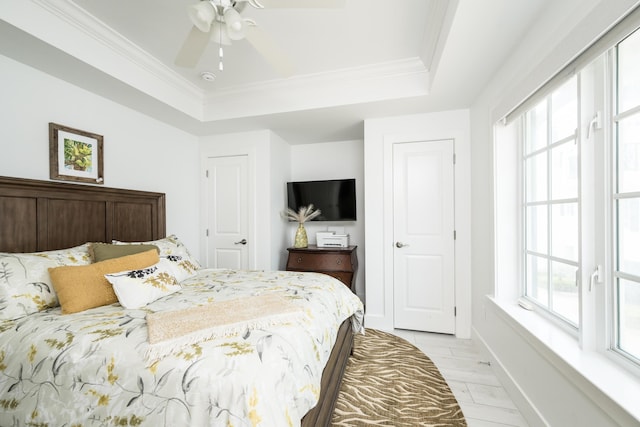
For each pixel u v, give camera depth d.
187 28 1.90
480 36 1.62
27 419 1.00
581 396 1.10
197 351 0.96
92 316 1.29
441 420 1.54
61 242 1.98
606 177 1.17
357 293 3.81
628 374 1.04
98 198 2.24
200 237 3.51
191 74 2.51
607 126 1.17
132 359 0.95
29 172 1.89
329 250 3.24
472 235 2.62
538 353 1.43
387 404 1.67
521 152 1.94
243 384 0.84
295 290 1.74
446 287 2.75
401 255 2.87
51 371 1.00
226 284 1.92
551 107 1.63
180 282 1.99
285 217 3.79
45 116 1.98
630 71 1.08
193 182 3.43
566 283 1.50
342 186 3.56
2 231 1.68
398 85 2.45
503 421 1.53
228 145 3.41
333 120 2.98
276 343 1.04
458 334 2.70
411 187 2.83
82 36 1.83
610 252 1.17
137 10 1.72
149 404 0.87
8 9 1.47
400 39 2.03
